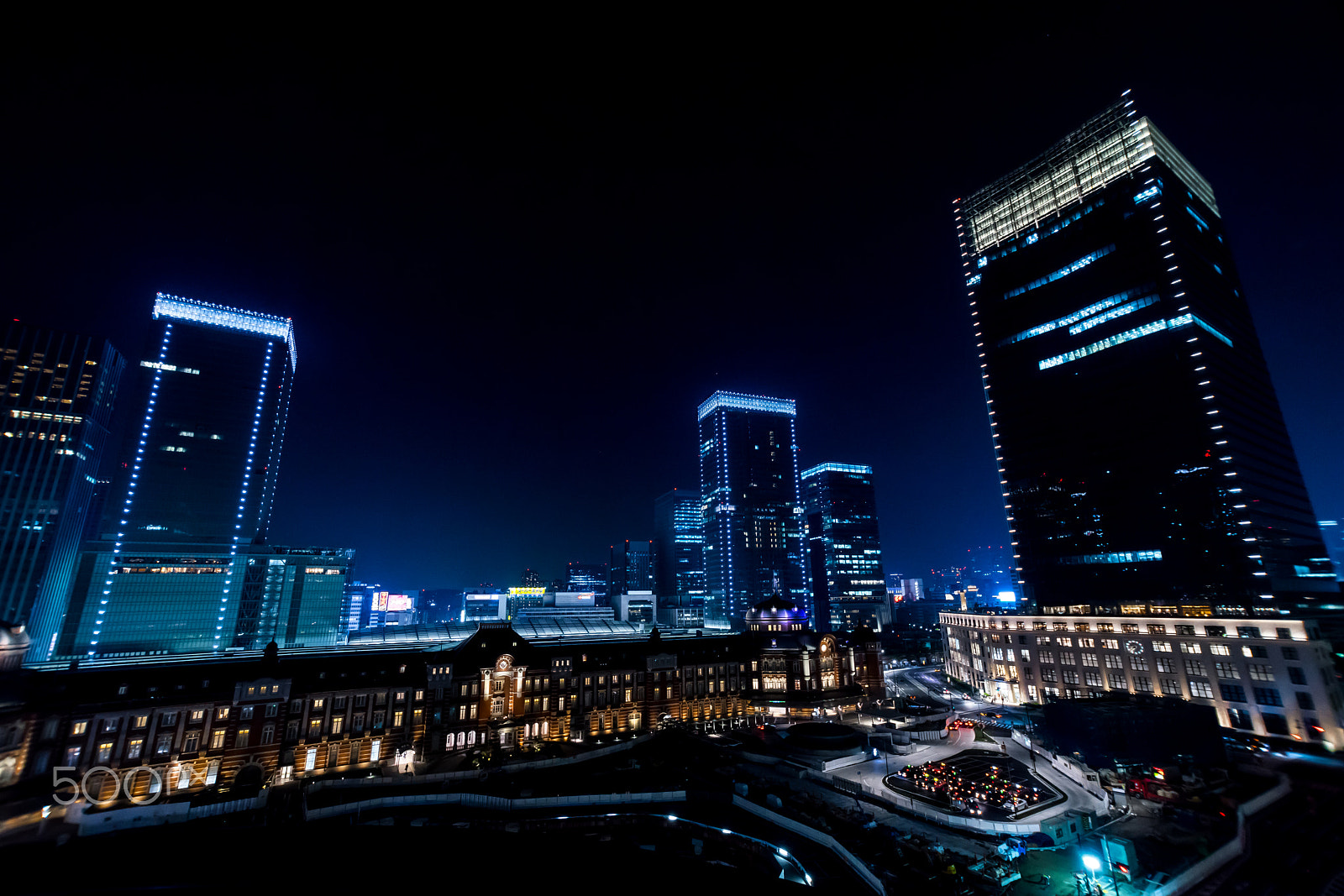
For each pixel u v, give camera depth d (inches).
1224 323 6732.3
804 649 5733.3
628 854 1130.0
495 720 4384.8
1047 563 7096.5
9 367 7667.3
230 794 3171.8
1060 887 2301.9
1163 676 5157.5
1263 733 4534.9
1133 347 6658.5
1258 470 6136.8
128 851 1084.5
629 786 3491.6
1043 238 7770.7
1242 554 5600.4
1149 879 2317.9
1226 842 2647.6
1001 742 4483.3
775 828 2906.0
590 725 4810.5
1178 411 6190.9
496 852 1103.0
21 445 7514.8
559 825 2898.6
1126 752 3821.4
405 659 4325.8
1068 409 7150.6
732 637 5876.0
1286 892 2304.4
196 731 3558.1
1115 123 7317.9
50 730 3218.5
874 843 2669.8
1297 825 2935.5
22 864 1052.5
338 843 1114.7
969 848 2684.5
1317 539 6747.1
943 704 6363.2
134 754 3380.9
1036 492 7342.5
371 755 3951.8
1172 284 6451.8
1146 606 5620.1
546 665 4803.2
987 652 6643.7
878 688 6063.0
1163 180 6835.6
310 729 3833.7
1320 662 4355.3
